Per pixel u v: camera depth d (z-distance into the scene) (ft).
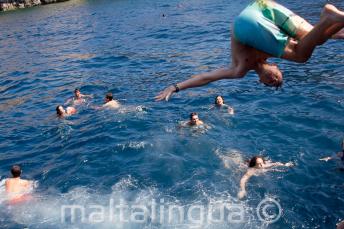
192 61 74.79
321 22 14.06
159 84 63.46
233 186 34.35
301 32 15.02
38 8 197.98
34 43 112.78
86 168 39.14
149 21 128.88
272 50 14.88
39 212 33.19
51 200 34.76
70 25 139.74
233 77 15.96
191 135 43.93
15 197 35.58
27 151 45.01
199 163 38.11
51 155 43.32
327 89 53.93
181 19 124.67
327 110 47.47
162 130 45.65
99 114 52.65
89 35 115.96
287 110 48.57
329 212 30.50
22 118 55.21
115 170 38.24
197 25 110.73
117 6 180.75
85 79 70.64
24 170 40.63
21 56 96.94
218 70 16.16
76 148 43.86
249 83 59.57
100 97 60.13
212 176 35.91
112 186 35.63
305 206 31.32
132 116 50.42
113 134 45.88
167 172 36.94
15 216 32.99
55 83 70.38
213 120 47.47
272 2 15.53
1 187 37.73
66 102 59.47
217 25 107.04
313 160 37.58
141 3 182.80
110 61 81.66
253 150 40.09
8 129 51.70
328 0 128.06
